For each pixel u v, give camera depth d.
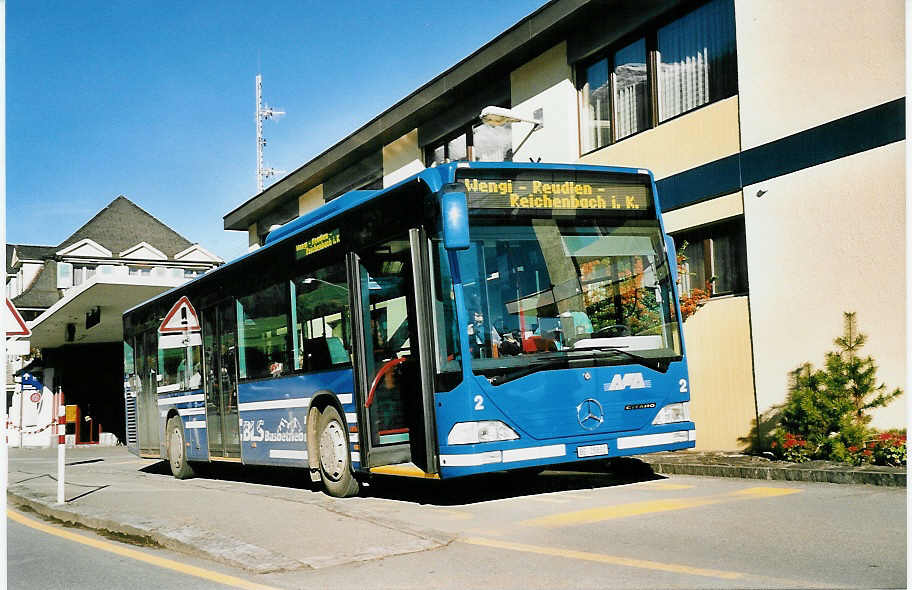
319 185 27.08
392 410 9.73
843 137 11.83
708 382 13.88
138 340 18.00
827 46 12.07
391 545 6.98
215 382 14.07
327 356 10.80
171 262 50.84
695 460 12.11
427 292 9.03
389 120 22.08
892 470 9.62
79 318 32.75
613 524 7.68
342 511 8.70
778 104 12.75
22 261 50.97
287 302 11.85
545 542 7.02
